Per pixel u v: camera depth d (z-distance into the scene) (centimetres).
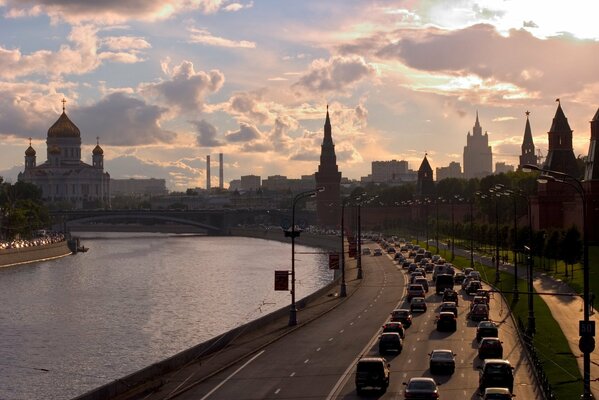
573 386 7262
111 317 16388
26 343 13588
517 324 11012
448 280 15175
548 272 17812
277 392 7219
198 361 8888
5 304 18675
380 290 16550
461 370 7956
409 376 7712
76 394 10156
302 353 9238
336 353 9156
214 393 7244
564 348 9138
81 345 13325
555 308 12556
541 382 7169
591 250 19988
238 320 15725
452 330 10594
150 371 7888
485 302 12075
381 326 11238
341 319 12194
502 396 6128
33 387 10506
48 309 17762
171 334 14225
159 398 7044
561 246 16288
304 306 13975
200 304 18162
